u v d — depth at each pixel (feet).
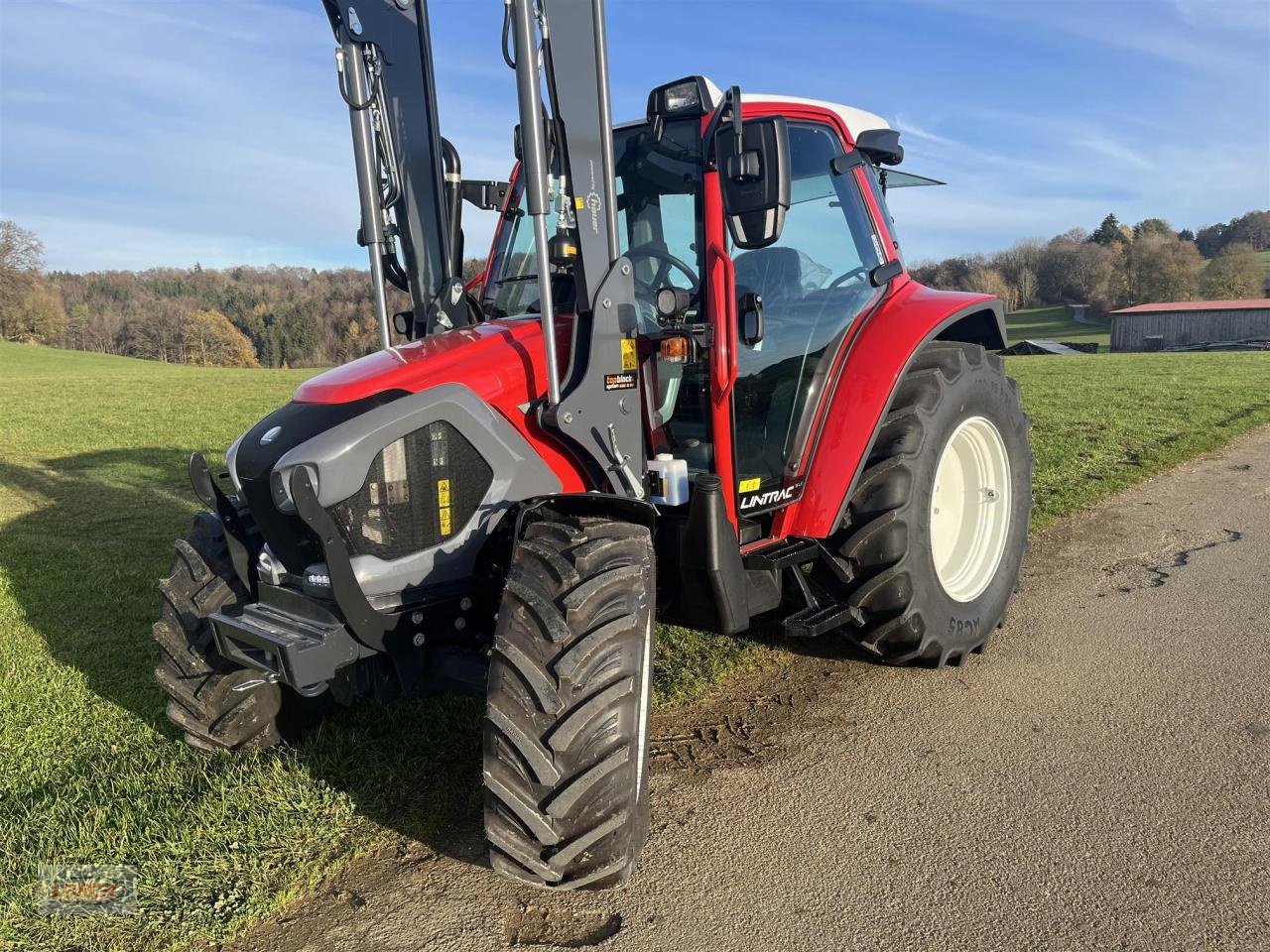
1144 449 25.79
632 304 8.82
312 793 8.92
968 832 8.18
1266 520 18.11
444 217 10.69
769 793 8.97
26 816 8.88
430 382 8.29
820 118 11.19
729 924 7.10
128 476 30.32
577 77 8.22
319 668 7.48
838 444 10.53
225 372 102.17
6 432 42.52
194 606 9.51
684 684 11.34
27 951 7.03
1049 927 6.90
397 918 7.30
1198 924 6.84
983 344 14.19
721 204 9.12
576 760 6.70
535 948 6.91
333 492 7.64
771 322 10.21
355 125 9.95
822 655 12.26
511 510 8.55
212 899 7.54
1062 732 9.96
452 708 10.73
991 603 12.05
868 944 6.82
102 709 11.62
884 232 12.28
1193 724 9.98
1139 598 14.08
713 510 8.51
